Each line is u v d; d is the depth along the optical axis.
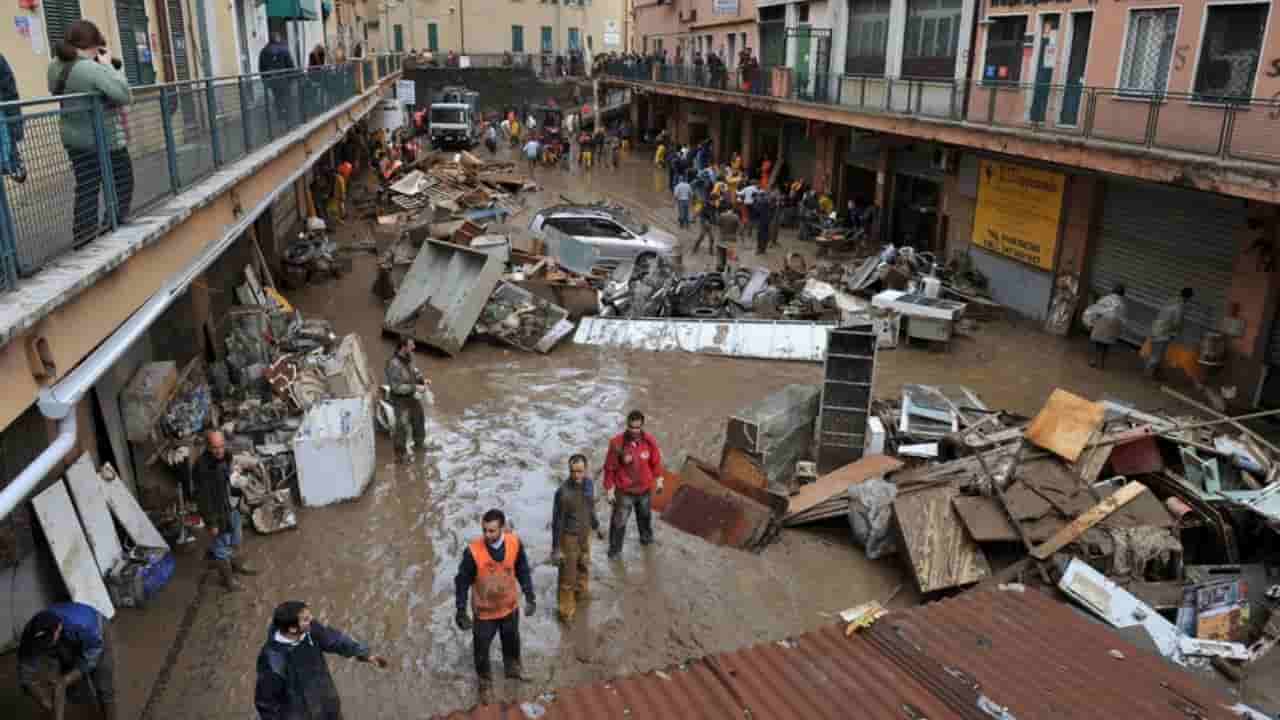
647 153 48.25
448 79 59.44
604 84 55.81
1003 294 19.27
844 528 10.15
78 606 6.34
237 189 9.75
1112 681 5.06
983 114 17.36
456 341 15.48
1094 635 5.59
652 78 41.91
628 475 9.16
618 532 9.34
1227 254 13.62
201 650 7.86
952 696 4.91
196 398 11.02
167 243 7.44
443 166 33.41
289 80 13.42
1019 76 18.42
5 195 5.20
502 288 16.53
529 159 41.00
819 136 28.42
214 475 8.55
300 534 9.78
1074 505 9.23
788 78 26.84
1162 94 12.79
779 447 11.05
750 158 35.09
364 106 26.23
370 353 15.66
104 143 6.54
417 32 64.75
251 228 17.12
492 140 45.59
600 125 49.84
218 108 9.54
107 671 6.50
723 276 18.88
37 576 7.63
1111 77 15.50
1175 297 14.80
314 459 10.16
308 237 21.34
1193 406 13.52
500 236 18.94
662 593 8.90
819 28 28.06
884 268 18.47
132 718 6.99
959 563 8.90
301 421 11.49
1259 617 7.98
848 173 27.56
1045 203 17.67
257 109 11.23
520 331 16.05
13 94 6.66
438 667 7.79
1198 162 12.03
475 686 7.56
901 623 5.72
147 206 7.40
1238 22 12.97
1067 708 4.75
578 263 19.47
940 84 18.86
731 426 10.97
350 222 27.77
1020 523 9.07
